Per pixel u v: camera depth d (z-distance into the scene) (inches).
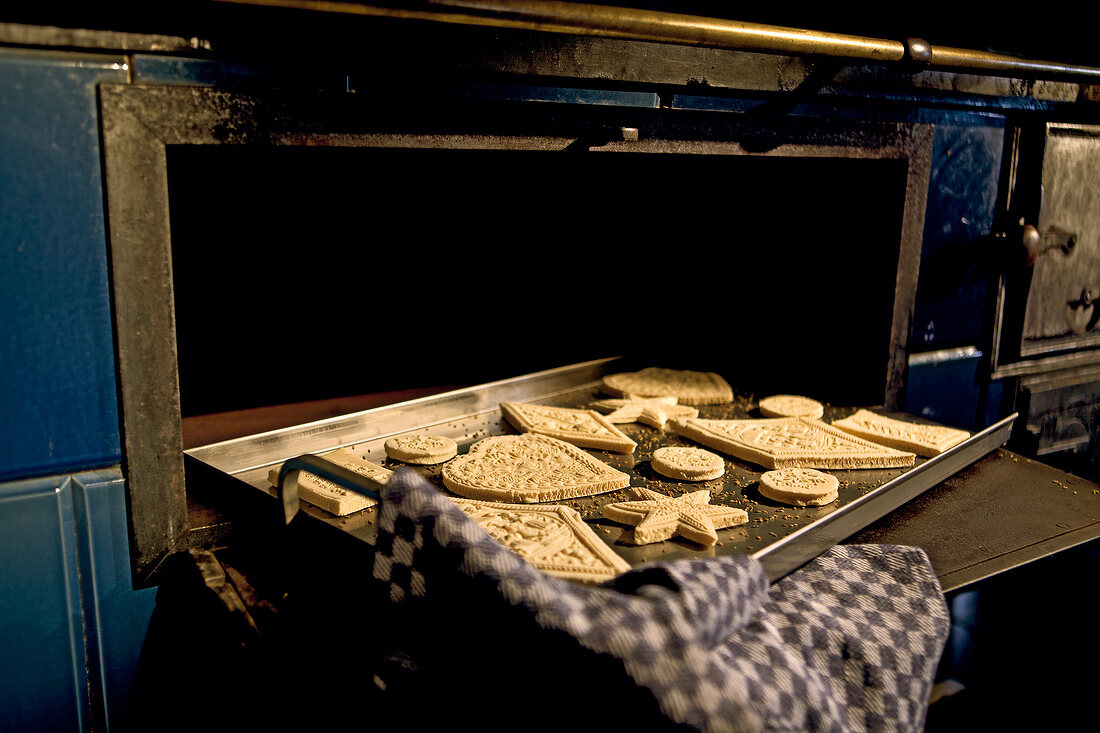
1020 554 43.4
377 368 74.3
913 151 63.5
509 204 81.4
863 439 56.0
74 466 39.4
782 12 68.3
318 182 70.6
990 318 72.2
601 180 82.9
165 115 37.8
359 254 76.1
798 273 73.3
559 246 84.7
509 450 52.4
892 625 36.6
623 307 84.7
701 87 52.7
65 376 38.5
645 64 50.3
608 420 59.9
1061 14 80.6
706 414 64.5
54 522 39.0
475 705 30.7
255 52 39.6
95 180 37.5
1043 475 54.9
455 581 30.6
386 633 33.0
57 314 37.8
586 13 40.6
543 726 29.2
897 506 47.6
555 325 84.7
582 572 34.8
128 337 38.9
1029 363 75.7
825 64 56.1
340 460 47.5
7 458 37.7
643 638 27.2
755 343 78.3
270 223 70.5
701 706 26.6
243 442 51.5
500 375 71.9
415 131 44.7
